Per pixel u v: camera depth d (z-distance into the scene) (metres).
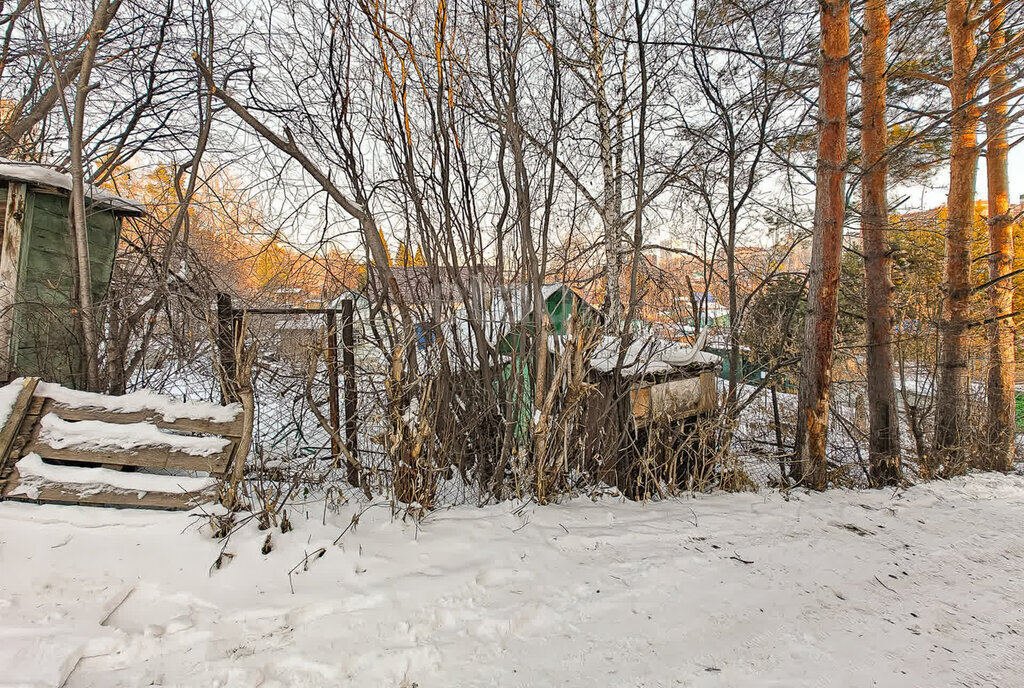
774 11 6.07
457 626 2.49
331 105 4.36
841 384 6.42
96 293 4.64
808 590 3.04
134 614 2.45
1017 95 5.52
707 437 4.93
